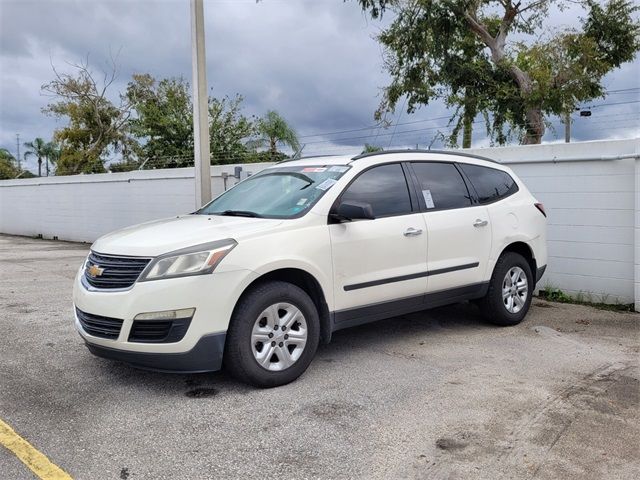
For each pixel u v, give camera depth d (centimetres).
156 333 413
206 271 417
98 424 386
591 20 2245
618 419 394
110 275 433
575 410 409
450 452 348
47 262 1309
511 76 2275
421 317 695
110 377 476
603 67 2108
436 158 605
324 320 486
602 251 772
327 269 480
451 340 594
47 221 2078
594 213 775
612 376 482
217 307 420
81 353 542
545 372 492
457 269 583
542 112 2147
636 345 577
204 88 1008
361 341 590
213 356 423
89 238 1847
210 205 591
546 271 820
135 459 339
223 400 427
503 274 634
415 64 2305
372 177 539
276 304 450
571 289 801
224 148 2708
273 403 422
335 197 501
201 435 370
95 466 330
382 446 355
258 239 446
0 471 323
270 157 2223
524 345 576
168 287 409
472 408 413
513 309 652
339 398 432
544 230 693
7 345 571
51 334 614
